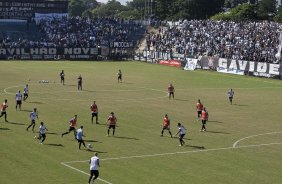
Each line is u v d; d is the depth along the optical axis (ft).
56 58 495.41
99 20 554.87
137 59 510.58
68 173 137.18
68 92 286.87
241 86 338.13
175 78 372.38
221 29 483.92
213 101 272.92
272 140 185.47
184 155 160.56
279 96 298.35
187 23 524.11
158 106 251.39
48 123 200.75
